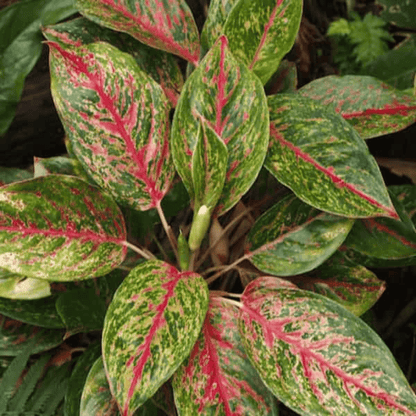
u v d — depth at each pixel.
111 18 0.67
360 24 1.19
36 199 0.59
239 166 0.62
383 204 0.60
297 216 0.68
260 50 0.67
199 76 0.61
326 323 0.60
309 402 0.56
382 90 0.70
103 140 0.62
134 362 0.53
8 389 0.68
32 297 0.66
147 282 0.59
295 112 0.65
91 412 0.61
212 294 0.68
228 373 0.61
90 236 0.63
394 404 0.55
